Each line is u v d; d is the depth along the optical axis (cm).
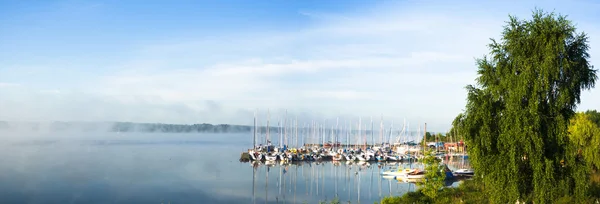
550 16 3550
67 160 12888
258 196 7494
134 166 11781
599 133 5550
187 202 6831
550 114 3559
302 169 12006
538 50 3541
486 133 3762
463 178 8919
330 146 18650
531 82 3503
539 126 3466
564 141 3544
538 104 3516
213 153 17525
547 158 3547
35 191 7481
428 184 5194
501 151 3712
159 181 9031
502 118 3669
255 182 9219
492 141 3806
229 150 19650
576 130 5672
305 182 9325
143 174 10106
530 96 3538
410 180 9525
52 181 8625
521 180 3678
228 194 7644
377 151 15212
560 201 3903
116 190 7800
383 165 13100
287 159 13675
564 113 3581
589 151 5578
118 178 9306
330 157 14425
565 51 3378
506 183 3675
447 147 15338
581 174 3509
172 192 7725
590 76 3509
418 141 16925
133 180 9069
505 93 3741
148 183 8719
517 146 3556
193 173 10569
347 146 18600
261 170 11588
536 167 3469
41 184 8219
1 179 8706
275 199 7225
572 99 3497
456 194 5153
